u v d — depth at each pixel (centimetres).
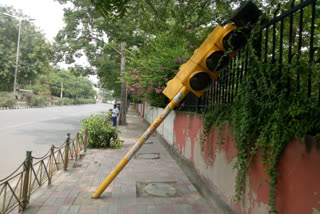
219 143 379
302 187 204
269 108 249
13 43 3400
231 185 348
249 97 280
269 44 313
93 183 492
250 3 283
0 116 1945
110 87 2170
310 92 209
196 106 555
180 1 520
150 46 1041
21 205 355
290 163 221
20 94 4634
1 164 623
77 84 7675
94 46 1480
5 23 3459
